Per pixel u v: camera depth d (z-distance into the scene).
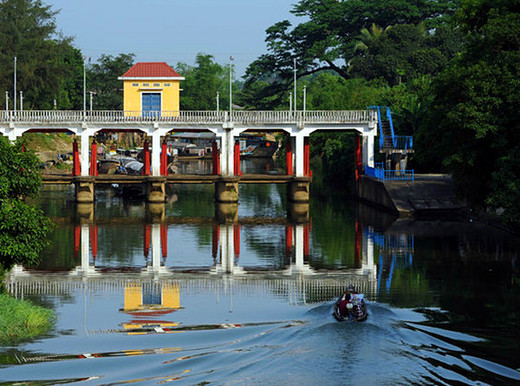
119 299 38.44
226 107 194.50
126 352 29.03
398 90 104.06
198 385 24.94
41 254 50.78
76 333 31.94
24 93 124.12
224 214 71.06
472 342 29.45
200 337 30.88
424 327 31.67
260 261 48.78
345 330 30.31
